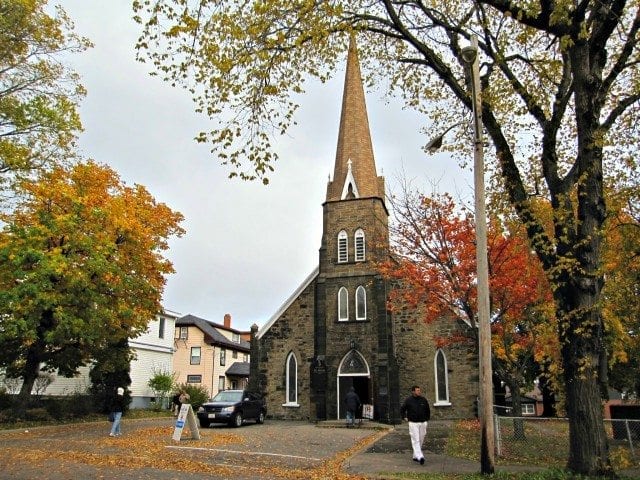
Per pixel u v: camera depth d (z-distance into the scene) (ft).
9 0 74.49
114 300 85.87
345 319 109.19
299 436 71.36
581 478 34.32
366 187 121.08
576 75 38.70
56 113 81.25
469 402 101.91
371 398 102.53
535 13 36.94
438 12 46.96
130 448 56.59
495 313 68.85
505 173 44.70
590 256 38.19
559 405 59.72
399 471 42.93
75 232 79.56
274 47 40.83
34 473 41.57
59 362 92.17
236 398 92.68
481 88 46.09
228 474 41.57
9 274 77.00
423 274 71.56
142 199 100.94
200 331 190.39
